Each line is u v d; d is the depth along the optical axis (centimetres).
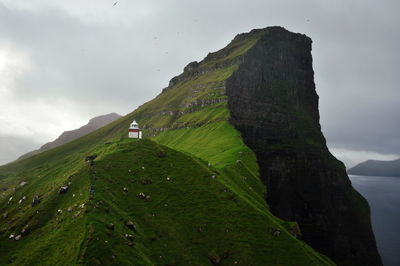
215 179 11938
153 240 8412
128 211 9075
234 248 9200
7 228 9044
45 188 12238
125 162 11625
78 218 7575
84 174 10369
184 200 10494
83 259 6162
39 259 6775
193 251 8700
